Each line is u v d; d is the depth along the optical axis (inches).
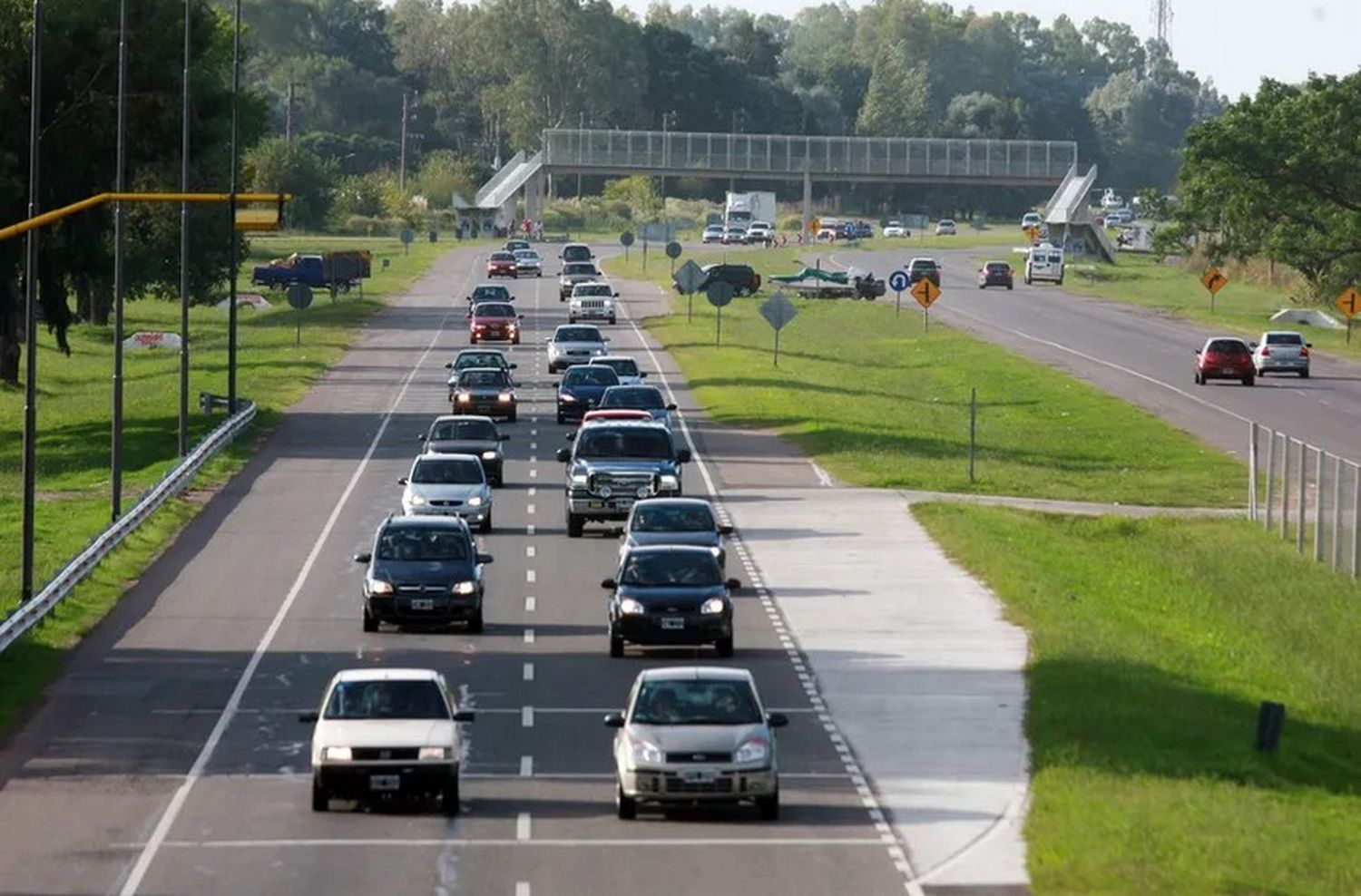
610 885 3090.6
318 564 6294.3
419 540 5408.5
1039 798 3627.0
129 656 5034.5
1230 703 4589.1
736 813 3595.0
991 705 4500.5
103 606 5639.8
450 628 5364.2
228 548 6555.1
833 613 5561.0
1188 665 5014.8
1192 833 3331.7
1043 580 6023.6
